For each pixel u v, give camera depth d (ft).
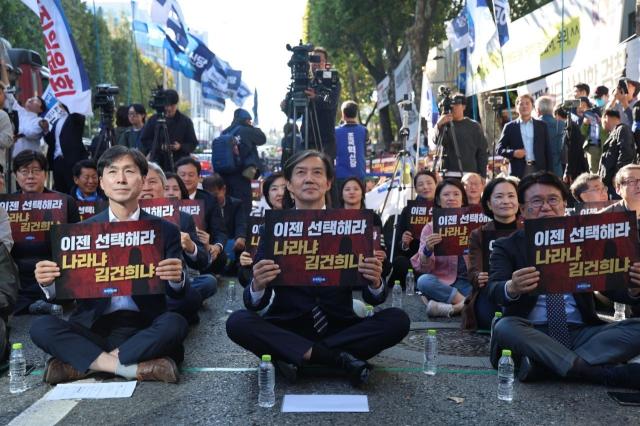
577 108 37.99
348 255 13.93
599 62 42.93
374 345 14.03
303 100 27.91
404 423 12.05
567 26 48.55
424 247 22.44
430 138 41.42
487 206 19.49
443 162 32.99
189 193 25.57
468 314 18.86
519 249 14.74
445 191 24.02
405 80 75.61
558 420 12.11
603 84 42.27
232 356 16.30
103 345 14.38
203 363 15.67
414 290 25.25
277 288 14.40
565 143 33.42
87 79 31.27
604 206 21.88
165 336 13.92
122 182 14.34
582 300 14.61
